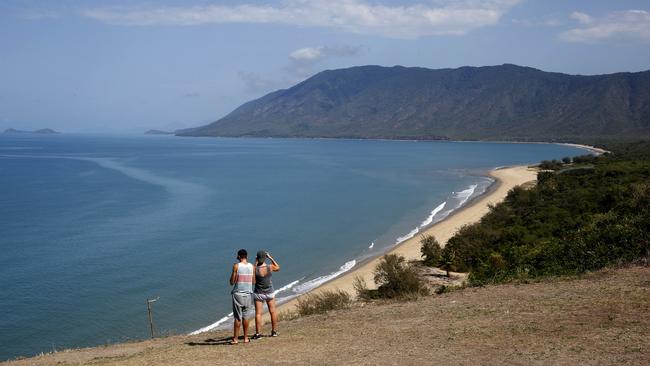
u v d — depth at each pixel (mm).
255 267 10898
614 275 13680
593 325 9406
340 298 17250
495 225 40969
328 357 8742
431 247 34781
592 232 18672
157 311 29250
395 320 11625
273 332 10977
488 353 8320
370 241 48156
